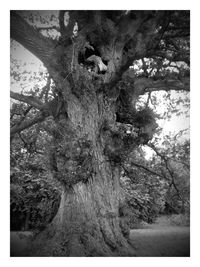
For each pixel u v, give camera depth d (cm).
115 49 579
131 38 591
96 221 511
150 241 532
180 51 652
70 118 552
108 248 496
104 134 546
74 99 551
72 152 510
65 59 535
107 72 563
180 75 610
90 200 521
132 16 570
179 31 658
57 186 662
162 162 727
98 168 532
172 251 518
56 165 535
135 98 597
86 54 586
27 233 616
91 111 549
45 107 611
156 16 589
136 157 736
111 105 565
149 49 634
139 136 559
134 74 614
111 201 529
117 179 551
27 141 787
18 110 704
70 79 536
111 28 568
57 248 503
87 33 549
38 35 519
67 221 518
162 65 642
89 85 546
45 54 520
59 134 543
